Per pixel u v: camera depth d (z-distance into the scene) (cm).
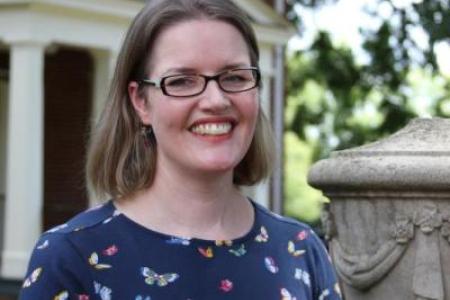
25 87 1130
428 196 332
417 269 336
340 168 347
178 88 223
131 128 236
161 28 225
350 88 2164
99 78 1308
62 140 1455
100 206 234
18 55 1141
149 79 228
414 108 2209
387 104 1952
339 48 2177
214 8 224
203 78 222
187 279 221
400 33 1392
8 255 1116
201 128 223
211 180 228
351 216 351
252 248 232
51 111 1449
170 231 228
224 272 225
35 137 1131
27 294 216
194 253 224
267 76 1581
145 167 233
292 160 3962
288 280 233
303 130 2589
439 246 334
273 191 1552
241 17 227
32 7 1137
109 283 217
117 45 1277
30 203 1120
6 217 1127
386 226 341
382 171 334
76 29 1212
